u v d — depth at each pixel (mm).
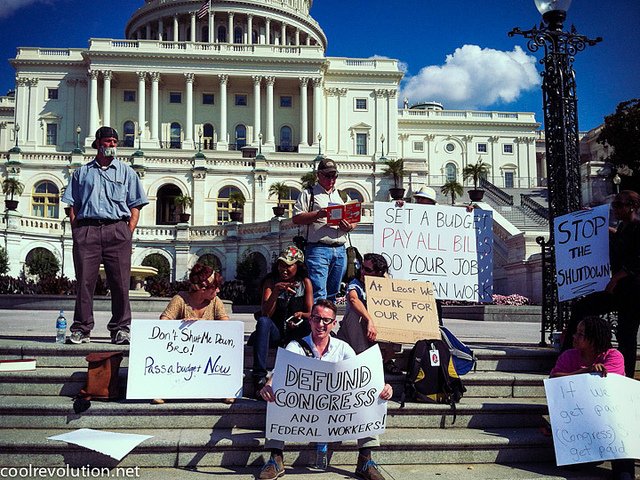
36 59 58062
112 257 5977
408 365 5461
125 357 5555
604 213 5902
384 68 62000
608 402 4684
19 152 43562
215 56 57500
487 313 16281
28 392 5242
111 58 56781
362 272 5895
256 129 58125
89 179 5980
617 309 5625
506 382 5711
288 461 4680
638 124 32438
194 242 35250
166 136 59281
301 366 4520
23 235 32469
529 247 22688
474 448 4816
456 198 41750
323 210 5793
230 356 5078
